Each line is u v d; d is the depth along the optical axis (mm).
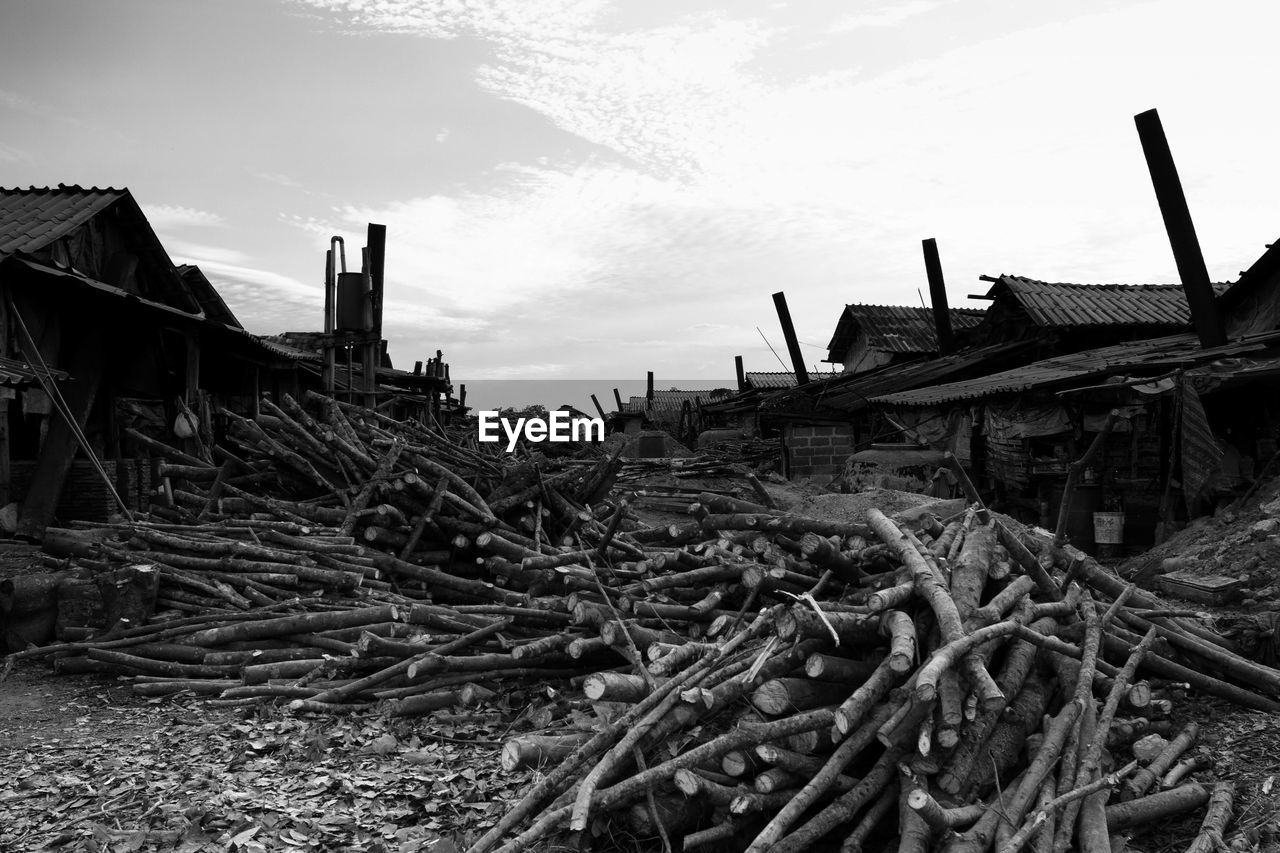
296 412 12414
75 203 15711
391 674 7367
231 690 7508
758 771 4766
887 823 4750
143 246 17000
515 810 4668
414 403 37719
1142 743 5762
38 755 6375
